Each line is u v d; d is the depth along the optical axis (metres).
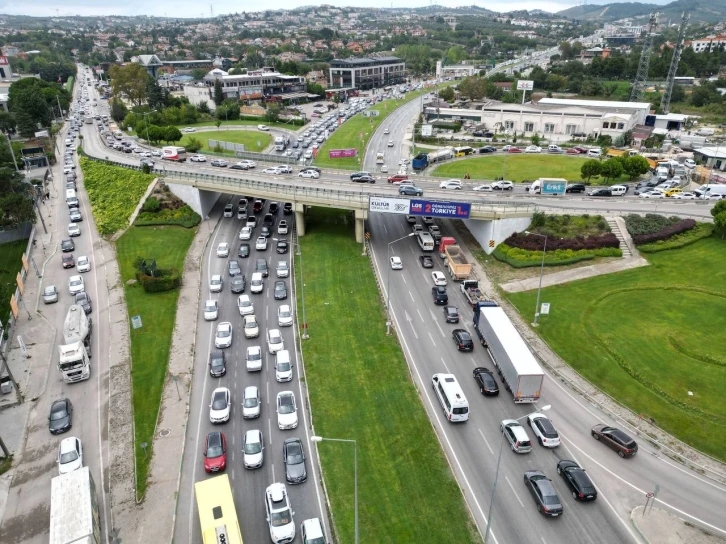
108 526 37.84
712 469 42.22
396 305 66.69
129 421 48.31
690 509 38.75
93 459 44.19
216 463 41.88
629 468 42.41
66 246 83.50
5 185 95.62
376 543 35.91
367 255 80.69
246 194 88.94
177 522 37.97
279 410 46.88
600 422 47.44
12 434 47.56
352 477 41.19
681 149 138.25
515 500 39.38
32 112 155.00
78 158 130.38
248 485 40.78
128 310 66.50
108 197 101.69
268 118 183.12
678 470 42.31
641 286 68.06
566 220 79.62
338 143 149.75
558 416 48.09
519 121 157.62
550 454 43.84
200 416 48.31
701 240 77.25
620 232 78.62
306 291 70.44
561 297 67.12
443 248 79.44
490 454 43.69
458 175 108.69
